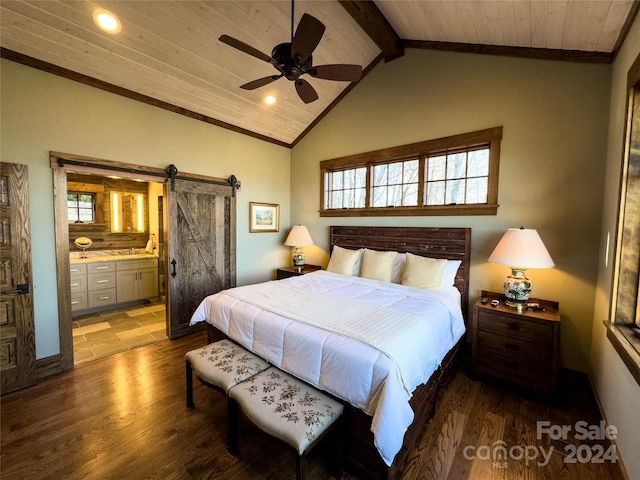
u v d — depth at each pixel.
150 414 2.11
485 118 2.94
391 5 2.75
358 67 1.99
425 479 1.59
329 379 1.65
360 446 1.61
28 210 2.42
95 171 2.84
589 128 2.43
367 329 1.83
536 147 2.67
